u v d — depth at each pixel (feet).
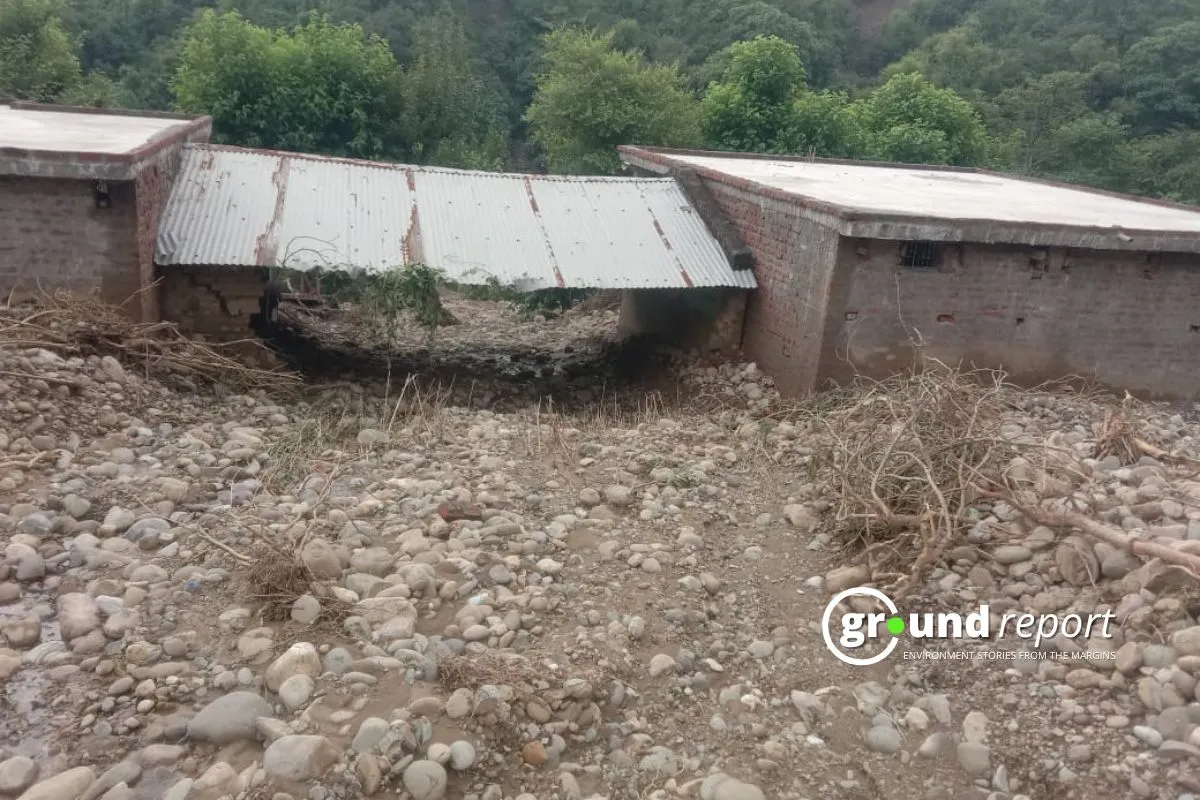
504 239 33.88
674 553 18.13
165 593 15.03
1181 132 109.29
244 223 30.96
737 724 13.84
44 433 19.63
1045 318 30.27
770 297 32.76
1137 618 14.70
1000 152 92.38
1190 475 19.74
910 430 19.69
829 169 49.37
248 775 11.58
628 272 33.14
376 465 21.49
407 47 110.52
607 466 22.44
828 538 18.90
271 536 17.15
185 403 24.21
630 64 65.62
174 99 89.81
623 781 12.62
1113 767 12.48
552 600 15.98
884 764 13.26
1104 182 96.73
